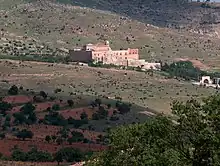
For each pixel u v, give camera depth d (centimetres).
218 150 7662
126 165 7706
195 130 8000
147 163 7431
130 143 7962
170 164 7356
